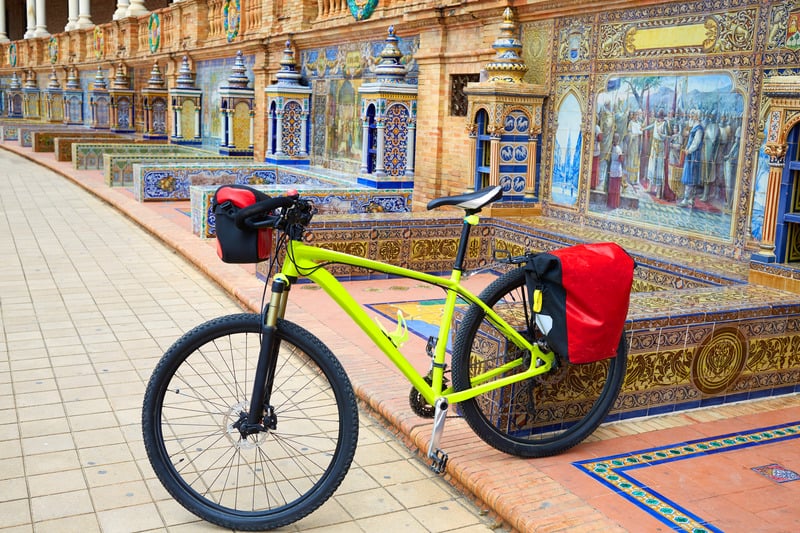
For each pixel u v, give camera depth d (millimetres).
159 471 3422
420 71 9984
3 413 4594
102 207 13625
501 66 8180
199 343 3453
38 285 7883
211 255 9016
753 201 6066
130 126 24828
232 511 3416
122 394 4953
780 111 5188
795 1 5656
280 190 9836
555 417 4125
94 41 27500
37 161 21266
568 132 8023
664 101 6852
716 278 5777
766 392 4848
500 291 3830
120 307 7109
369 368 5227
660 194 6949
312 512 3447
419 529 3451
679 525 3273
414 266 8188
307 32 13148
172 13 20391
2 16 38094
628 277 3609
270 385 3482
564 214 8148
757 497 3541
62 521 3412
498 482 3602
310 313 6629
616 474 3736
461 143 9344
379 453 4215
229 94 15500
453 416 4309
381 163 10273
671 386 4492
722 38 6266
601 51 7523
